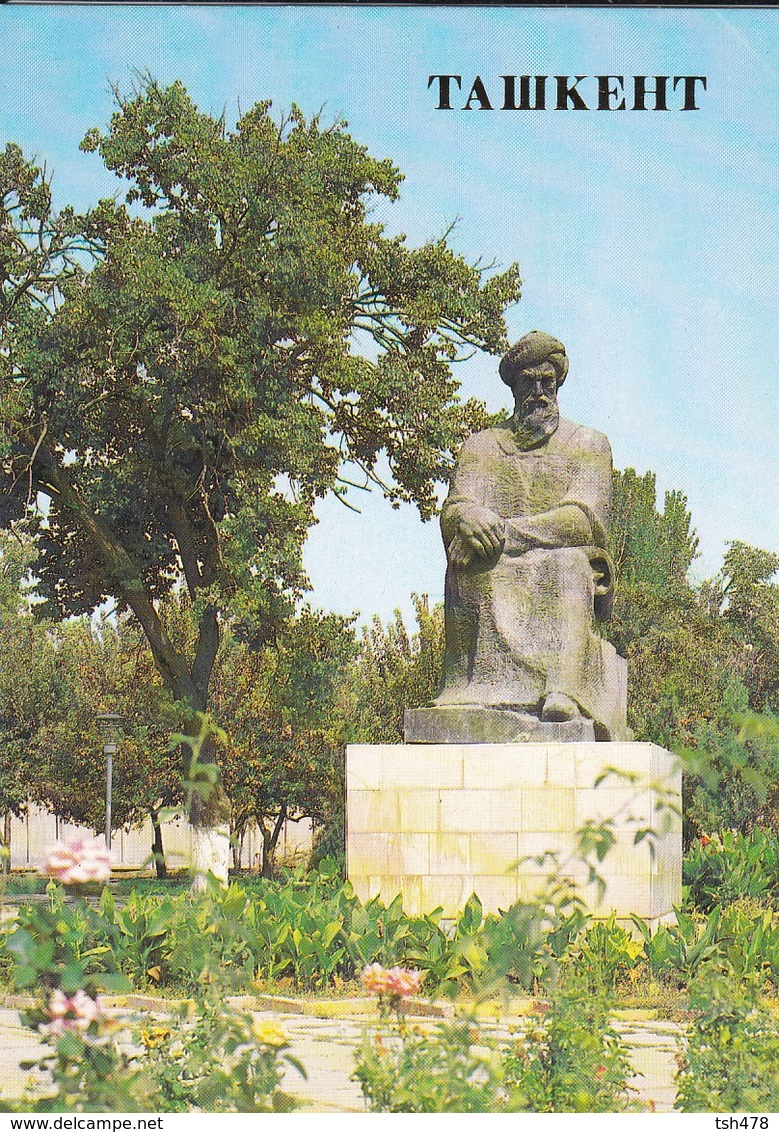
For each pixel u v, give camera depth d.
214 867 27.94
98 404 28.70
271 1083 6.16
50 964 5.92
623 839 12.45
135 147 27.12
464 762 12.83
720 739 25.38
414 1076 6.11
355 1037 9.88
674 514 39.94
